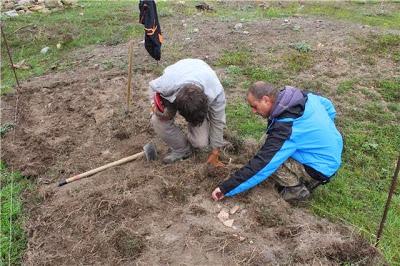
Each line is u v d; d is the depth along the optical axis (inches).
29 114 219.8
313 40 296.4
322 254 128.9
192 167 163.6
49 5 408.2
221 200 148.9
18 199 165.9
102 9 395.2
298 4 422.9
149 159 170.9
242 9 407.5
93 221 144.8
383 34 303.0
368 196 161.6
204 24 342.0
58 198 159.9
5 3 410.3
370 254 130.9
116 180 163.5
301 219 143.3
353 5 419.2
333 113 153.6
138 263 128.0
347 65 262.4
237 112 212.7
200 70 139.3
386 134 198.7
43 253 138.2
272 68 258.4
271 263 126.0
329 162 144.1
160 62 271.7
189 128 163.5
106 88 240.5
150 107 215.8
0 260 138.9
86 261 132.5
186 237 134.7
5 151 193.9
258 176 137.8
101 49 305.9
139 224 140.9
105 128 200.2
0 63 292.8
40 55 302.4
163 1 426.6
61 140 195.0
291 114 136.4
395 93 231.3
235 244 131.6
